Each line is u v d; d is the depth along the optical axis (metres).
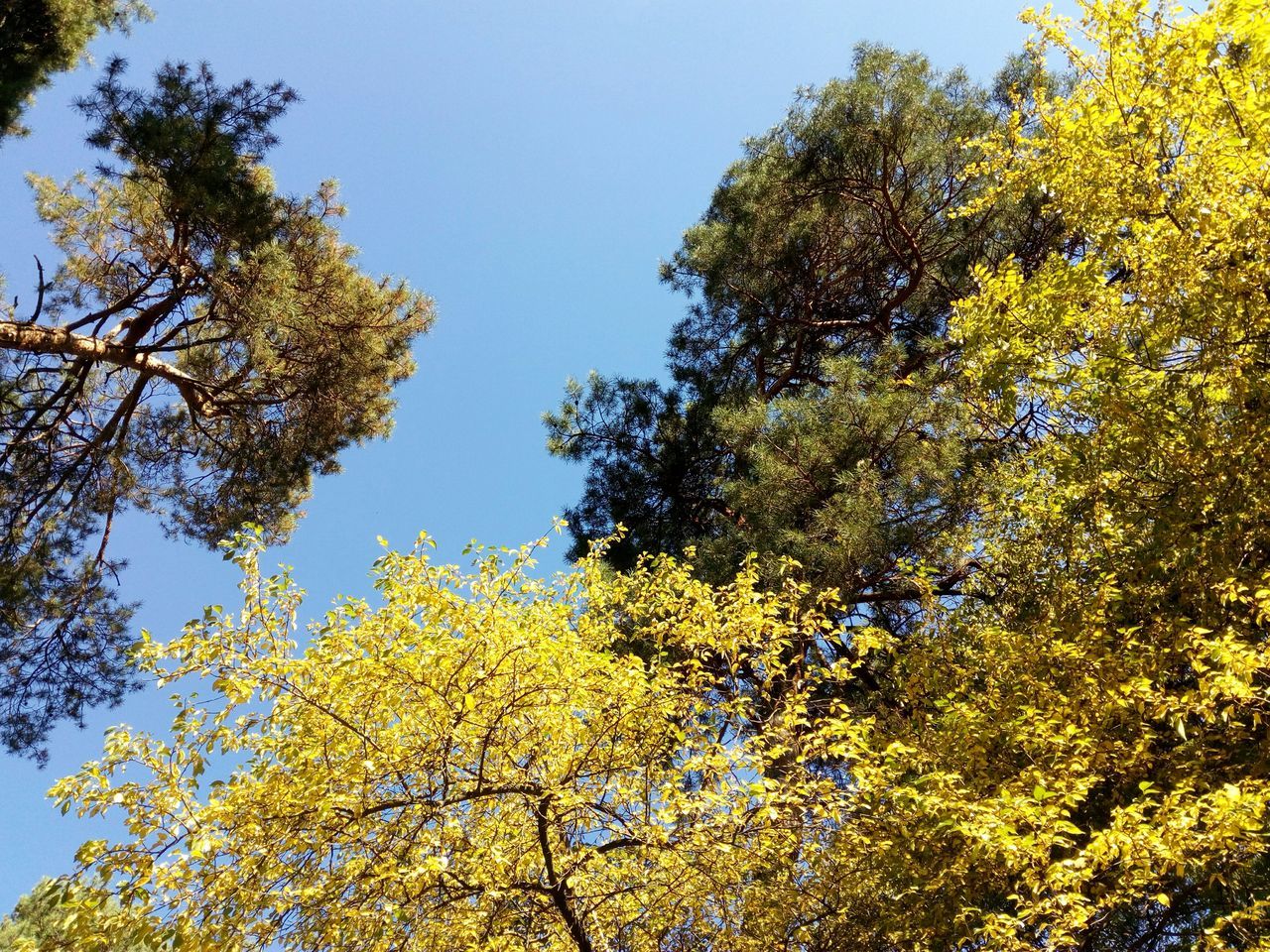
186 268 10.61
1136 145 5.04
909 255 11.12
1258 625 4.80
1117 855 3.88
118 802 4.00
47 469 11.86
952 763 4.97
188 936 3.86
